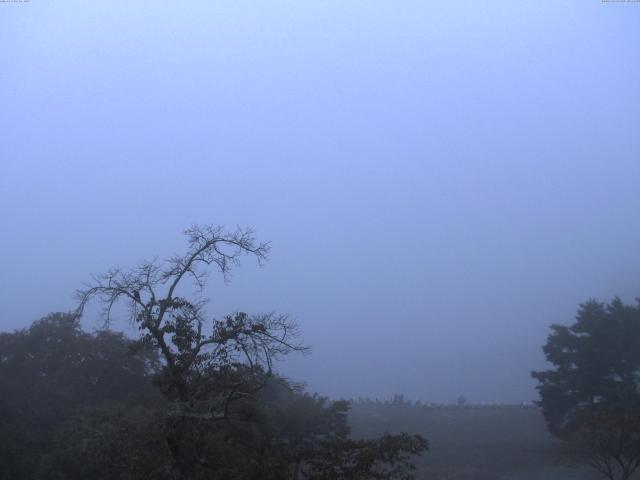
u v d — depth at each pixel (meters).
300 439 30.67
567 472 37.03
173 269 16.70
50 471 22.44
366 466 15.34
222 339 16.28
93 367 32.28
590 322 46.78
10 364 32.88
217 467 15.84
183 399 16.06
